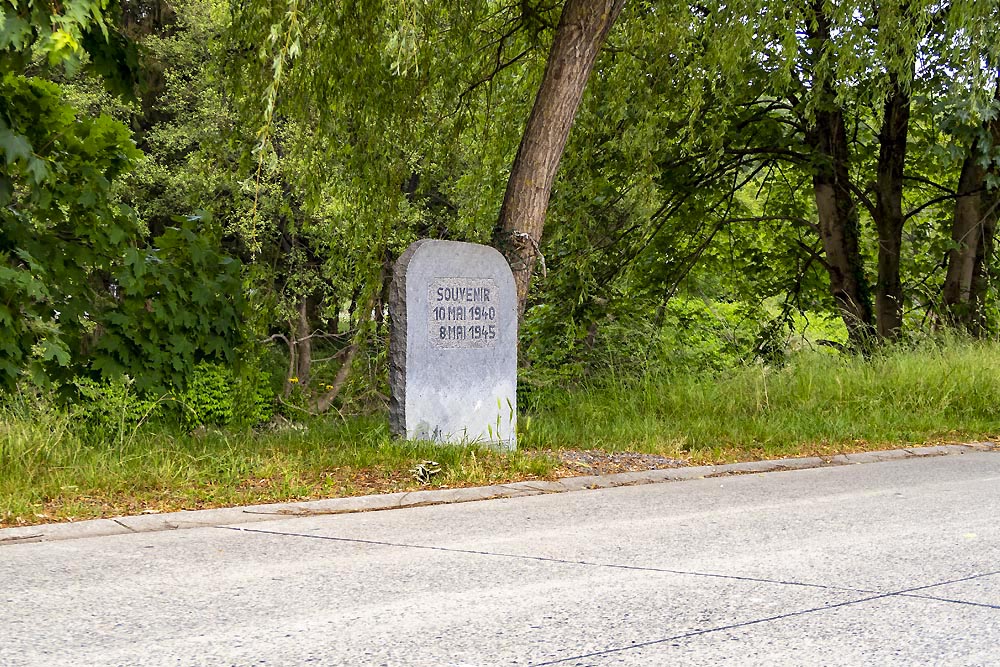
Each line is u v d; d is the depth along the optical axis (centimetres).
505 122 1355
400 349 852
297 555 528
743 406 1166
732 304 1944
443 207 2209
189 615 414
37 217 819
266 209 2161
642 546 555
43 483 663
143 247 872
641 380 1264
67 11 594
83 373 822
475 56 1254
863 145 1819
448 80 1241
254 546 549
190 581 471
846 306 1723
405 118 1178
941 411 1154
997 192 1633
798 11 1223
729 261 1964
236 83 1111
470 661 361
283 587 461
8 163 702
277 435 922
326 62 1098
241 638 385
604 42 1138
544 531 596
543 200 1021
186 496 670
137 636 386
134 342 823
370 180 1205
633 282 1697
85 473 681
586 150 1378
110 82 852
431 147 1280
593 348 1409
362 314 1285
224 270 885
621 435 970
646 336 1409
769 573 495
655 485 779
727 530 602
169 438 817
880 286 1731
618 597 448
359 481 738
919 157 1794
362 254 1256
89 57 836
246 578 477
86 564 502
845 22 1235
